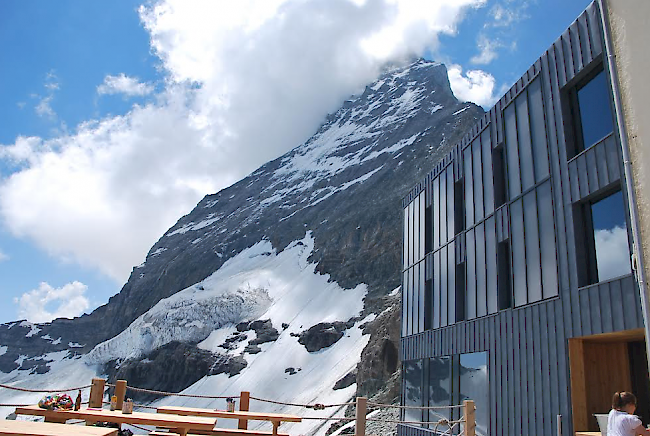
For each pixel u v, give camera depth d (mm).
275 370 90750
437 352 24562
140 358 113312
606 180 13648
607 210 13984
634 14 9508
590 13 14531
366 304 99500
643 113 9203
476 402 20328
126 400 10547
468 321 21500
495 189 19953
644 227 9102
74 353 167375
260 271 134500
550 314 15758
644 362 14578
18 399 130500
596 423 14320
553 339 15516
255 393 84188
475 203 21812
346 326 95312
